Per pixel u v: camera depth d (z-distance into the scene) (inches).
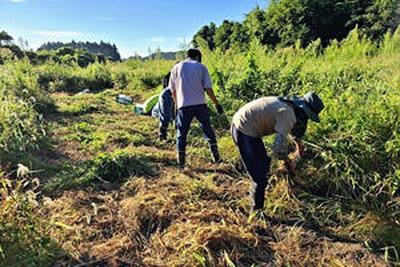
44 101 316.5
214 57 412.2
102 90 527.8
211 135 183.6
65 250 107.9
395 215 131.1
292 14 1005.8
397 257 106.3
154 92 429.7
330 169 154.4
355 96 189.9
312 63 350.0
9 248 97.8
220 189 154.8
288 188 146.6
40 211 120.0
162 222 128.5
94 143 216.1
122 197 148.3
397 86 208.1
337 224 129.0
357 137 156.3
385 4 903.1
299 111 117.0
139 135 236.2
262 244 116.6
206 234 115.0
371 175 146.4
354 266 106.3
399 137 148.9
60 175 165.2
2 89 271.4
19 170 110.0
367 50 399.9
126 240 117.0
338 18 1023.6
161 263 105.7
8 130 190.9
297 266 106.2
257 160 126.8
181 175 168.9
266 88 270.2
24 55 453.4
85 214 132.6
